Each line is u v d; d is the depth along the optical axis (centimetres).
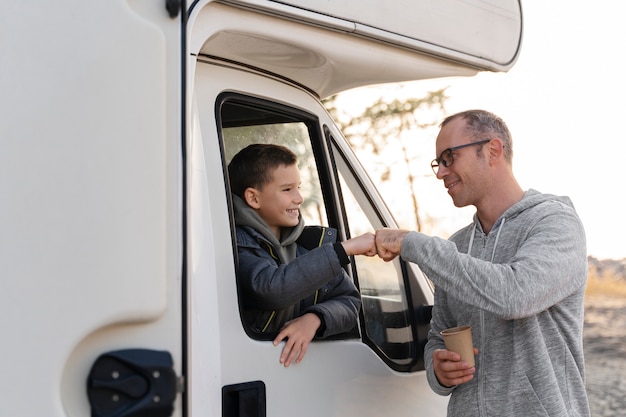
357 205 301
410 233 238
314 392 244
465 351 232
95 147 171
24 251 164
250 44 234
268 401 230
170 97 180
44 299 164
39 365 162
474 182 256
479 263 226
